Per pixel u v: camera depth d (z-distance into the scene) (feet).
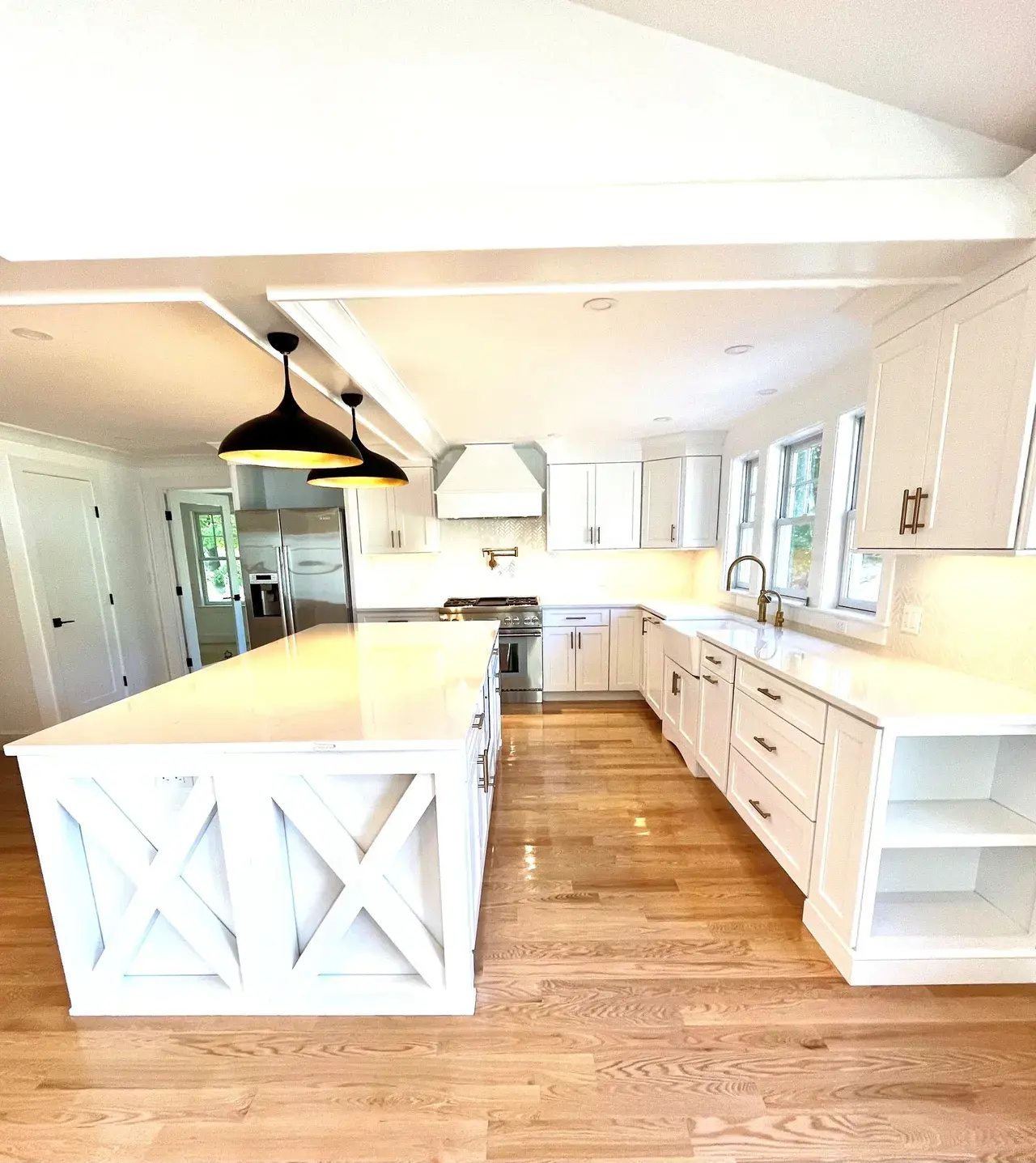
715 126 4.08
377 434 10.93
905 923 5.42
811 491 10.06
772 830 6.82
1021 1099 4.17
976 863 5.89
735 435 12.41
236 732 4.68
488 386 9.04
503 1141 3.92
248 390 8.36
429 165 4.05
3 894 6.88
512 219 4.08
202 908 5.14
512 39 3.98
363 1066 4.50
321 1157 3.84
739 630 9.64
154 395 8.68
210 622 18.12
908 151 4.15
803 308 6.01
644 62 4.02
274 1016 5.05
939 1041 4.65
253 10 3.88
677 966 5.49
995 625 5.76
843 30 3.63
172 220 4.02
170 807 5.01
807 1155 3.80
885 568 7.42
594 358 7.63
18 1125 4.09
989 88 3.80
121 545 14.92
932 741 5.58
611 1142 3.90
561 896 6.59
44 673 12.50
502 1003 5.08
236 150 3.99
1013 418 4.40
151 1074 4.47
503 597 15.69
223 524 18.10
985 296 4.62
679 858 7.39
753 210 4.11
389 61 3.97
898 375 5.78
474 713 5.28
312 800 4.85
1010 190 4.15
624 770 10.30
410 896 5.23
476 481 14.14
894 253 4.37
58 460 12.99
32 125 3.87
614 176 4.09
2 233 3.93
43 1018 5.05
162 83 3.91
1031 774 5.17
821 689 5.58
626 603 14.21
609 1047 4.62
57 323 5.49
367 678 6.54
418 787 4.67
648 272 4.64
